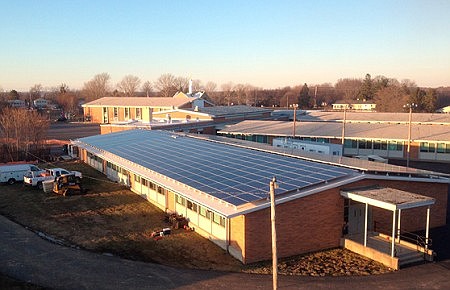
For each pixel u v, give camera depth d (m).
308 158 33.31
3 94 193.25
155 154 37.53
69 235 26.75
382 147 57.81
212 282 19.98
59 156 56.66
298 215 23.55
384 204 22.16
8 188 39.72
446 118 67.50
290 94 180.38
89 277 20.55
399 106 124.69
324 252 24.23
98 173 45.72
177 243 25.28
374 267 21.88
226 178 26.55
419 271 21.30
